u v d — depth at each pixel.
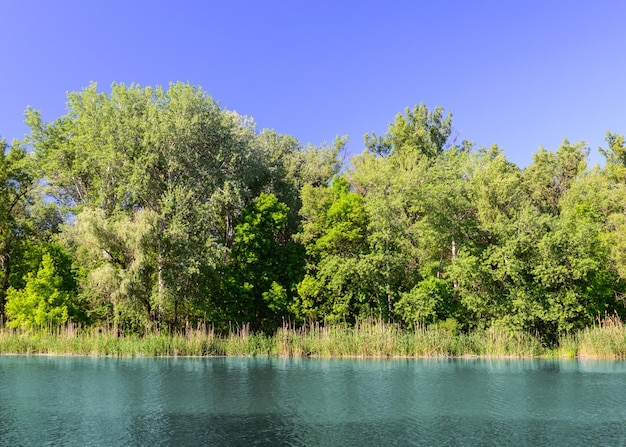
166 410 19.44
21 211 52.50
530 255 42.75
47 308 41.06
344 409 19.72
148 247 40.72
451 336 38.47
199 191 47.53
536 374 28.11
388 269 44.44
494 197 46.12
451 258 48.03
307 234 50.03
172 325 43.69
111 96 47.62
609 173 59.50
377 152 67.69
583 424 17.50
